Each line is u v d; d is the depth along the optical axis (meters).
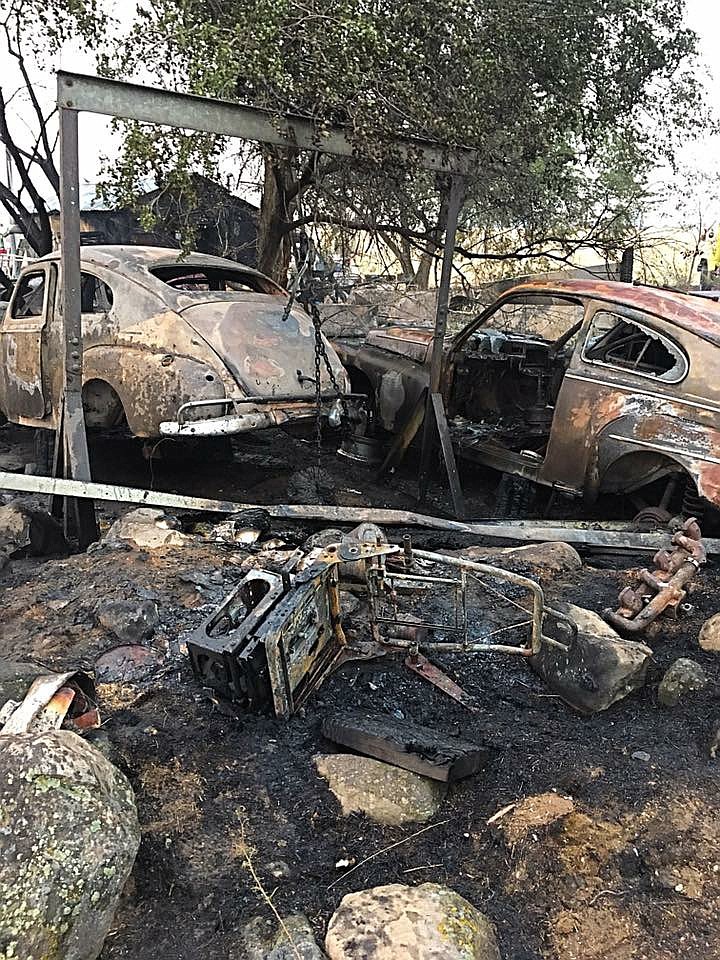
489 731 3.02
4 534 4.68
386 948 2.04
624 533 4.69
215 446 7.16
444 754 2.69
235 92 5.80
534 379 6.88
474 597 4.02
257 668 2.86
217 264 6.57
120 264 6.07
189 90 5.86
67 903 1.90
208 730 2.90
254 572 3.16
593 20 7.82
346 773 2.70
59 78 4.39
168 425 5.21
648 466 4.99
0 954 1.80
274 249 8.75
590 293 5.43
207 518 5.15
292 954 2.06
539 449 6.27
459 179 6.04
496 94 6.83
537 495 6.16
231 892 2.28
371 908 2.16
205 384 5.44
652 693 3.28
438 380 6.24
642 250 9.75
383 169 6.54
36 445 7.17
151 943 2.15
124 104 4.59
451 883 2.35
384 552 3.12
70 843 1.97
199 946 2.13
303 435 6.84
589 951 2.19
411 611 3.85
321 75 5.52
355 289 9.64
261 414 5.51
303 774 2.72
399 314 9.52
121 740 2.81
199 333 5.60
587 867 2.42
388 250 9.95
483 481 6.98
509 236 9.29
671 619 3.86
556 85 7.61
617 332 5.39
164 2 6.31
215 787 2.66
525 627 3.68
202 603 3.86
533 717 3.14
